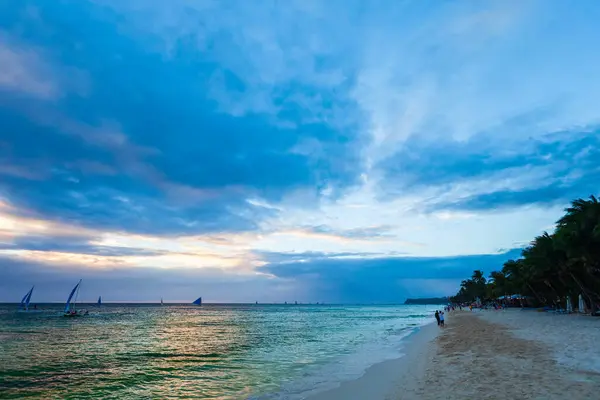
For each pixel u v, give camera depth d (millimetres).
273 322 80625
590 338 22047
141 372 20750
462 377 13250
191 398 14336
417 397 11086
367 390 12945
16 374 21016
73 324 72625
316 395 13008
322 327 60438
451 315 85188
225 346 33656
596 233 41000
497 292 116688
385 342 31859
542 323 38000
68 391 16688
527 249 71125
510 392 10625
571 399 9641
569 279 56531
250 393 14383
